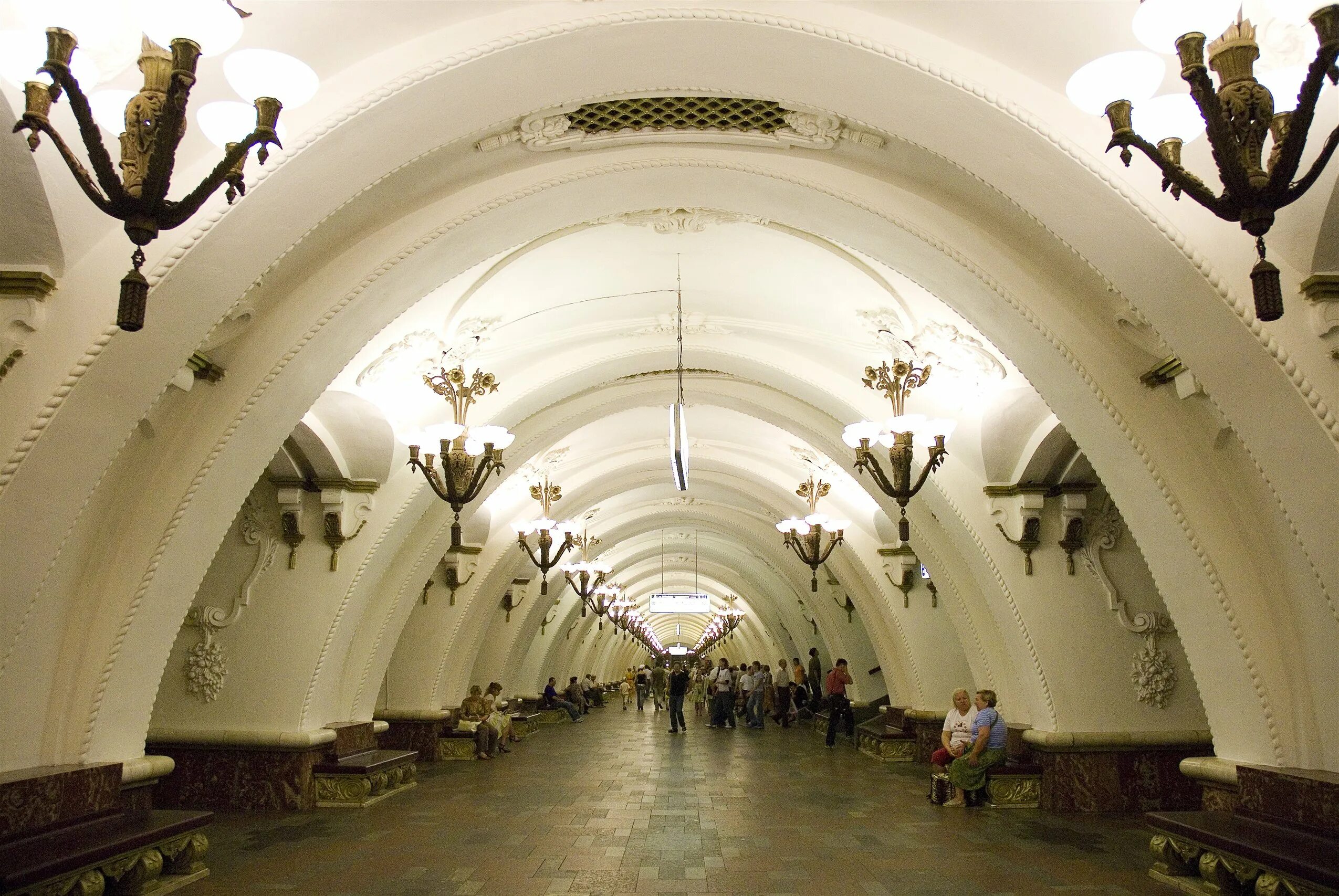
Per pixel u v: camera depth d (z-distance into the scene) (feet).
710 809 26.50
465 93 13.64
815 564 36.58
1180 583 18.38
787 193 18.06
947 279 18.45
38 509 13.29
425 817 24.85
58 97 7.82
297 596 26.99
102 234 12.59
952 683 41.29
